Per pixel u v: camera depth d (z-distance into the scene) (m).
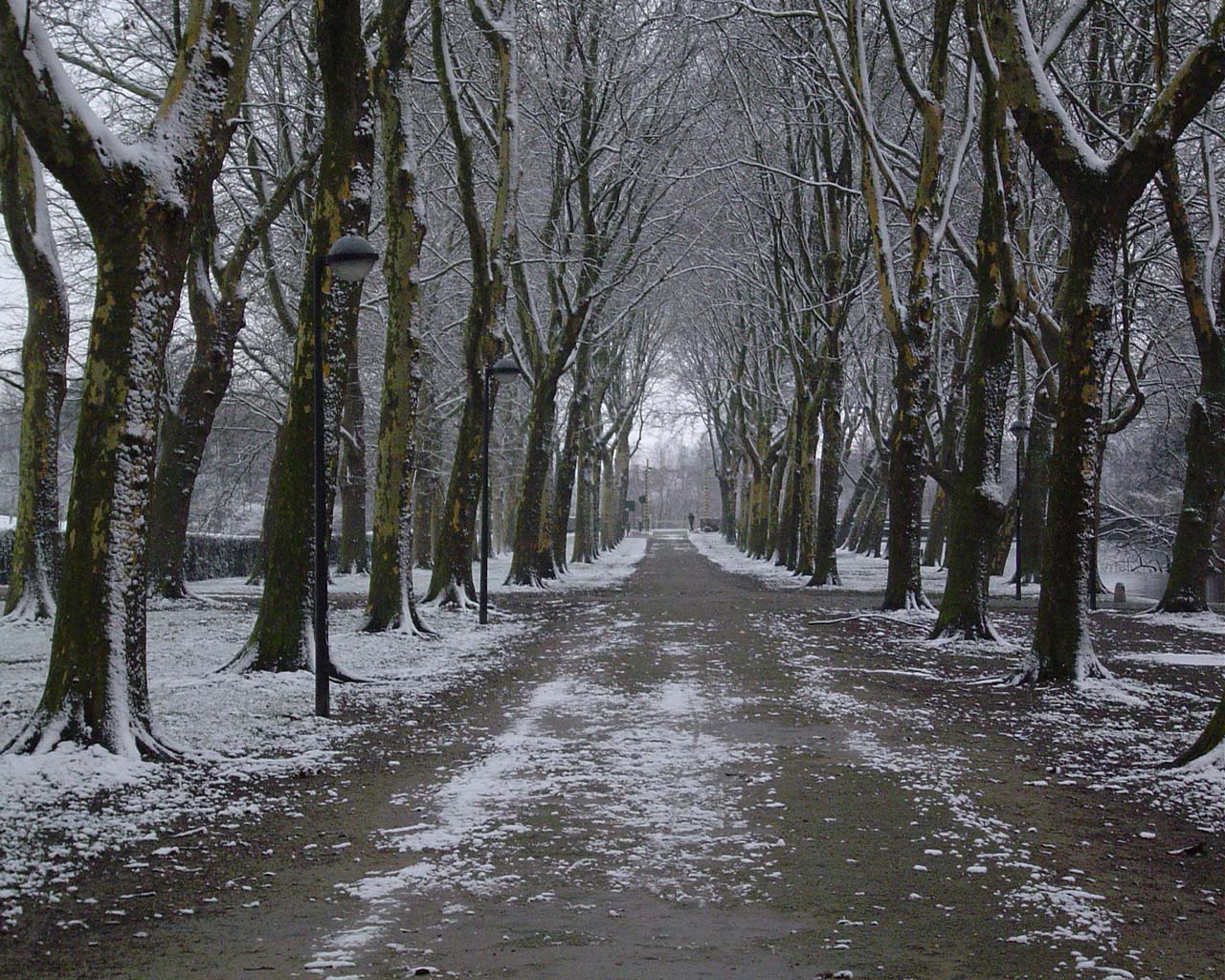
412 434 21.34
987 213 19.44
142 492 10.17
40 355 21.19
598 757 10.52
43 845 7.42
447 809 8.52
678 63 32.56
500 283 25.62
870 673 16.75
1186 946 5.62
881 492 62.47
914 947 5.55
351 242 12.70
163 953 5.47
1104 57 24.36
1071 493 15.28
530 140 34.31
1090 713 13.28
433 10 23.72
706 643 20.84
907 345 23.94
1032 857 7.30
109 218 9.79
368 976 5.12
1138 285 26.44
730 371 58.03
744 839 7.64
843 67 21.91
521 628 23.72
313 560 15.51
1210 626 24.58
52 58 9.40
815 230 35.66
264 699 13.31
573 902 6.28
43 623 20.62
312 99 23.67
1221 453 26.80
